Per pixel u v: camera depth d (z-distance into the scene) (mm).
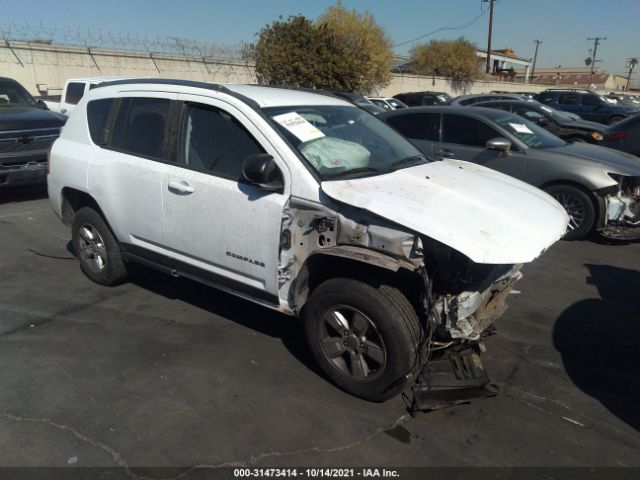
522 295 4883
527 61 70375
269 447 2781
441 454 2768
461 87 39781
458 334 3025
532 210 3268
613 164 6465
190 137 3729
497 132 7117
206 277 3781
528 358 3760
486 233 2838
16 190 8641
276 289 3359
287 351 3740
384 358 2986
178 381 3346
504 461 2734
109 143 4258
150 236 4008
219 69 25344
